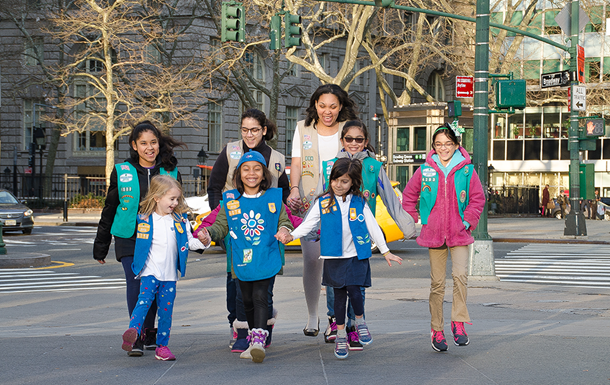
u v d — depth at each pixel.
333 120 6.08
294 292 10.09
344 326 5.32
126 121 34.03
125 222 5.57
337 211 5.41
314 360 5.19
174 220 5.48
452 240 5.58
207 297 9.78
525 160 47.66
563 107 46.50
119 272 13.94
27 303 9.36
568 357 5.20
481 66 11.84
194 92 32.50
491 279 11.73
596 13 31.42
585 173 22.95
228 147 6.08
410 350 5.57
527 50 43.72
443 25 35.03
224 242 5.98
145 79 33.03
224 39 16.48
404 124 35.41
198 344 5.95
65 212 30.98
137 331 5.16
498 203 44.62
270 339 5.74
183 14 40.00
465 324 7.09
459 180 5.66
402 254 17.58
